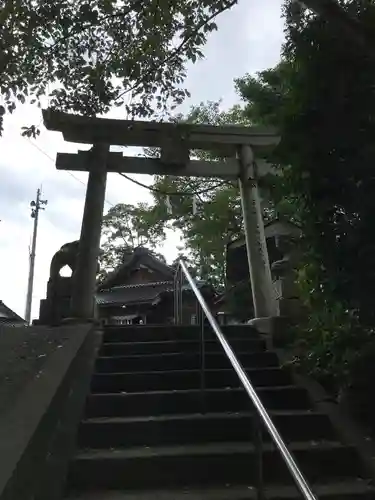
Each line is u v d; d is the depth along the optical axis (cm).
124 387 497
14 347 531
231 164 843
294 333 562
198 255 1716
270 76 595
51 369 423
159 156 859
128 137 816
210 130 829
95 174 805
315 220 416
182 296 984
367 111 388
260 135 837
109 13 645
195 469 368
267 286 751
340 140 394
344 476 376
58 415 381
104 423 408
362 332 435
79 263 757
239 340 597
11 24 611
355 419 429
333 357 462
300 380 503
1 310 2603
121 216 2536
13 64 632
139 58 679
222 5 612
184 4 641
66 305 862
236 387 501
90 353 548
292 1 430
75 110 727
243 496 334
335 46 402
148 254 2342
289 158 426
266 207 940
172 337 621
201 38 655
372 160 381
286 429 424
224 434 418
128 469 362
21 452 262
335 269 404
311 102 407
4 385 393
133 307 1989
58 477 328
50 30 634
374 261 383
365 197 385
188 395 461
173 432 414
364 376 432
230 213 1536
